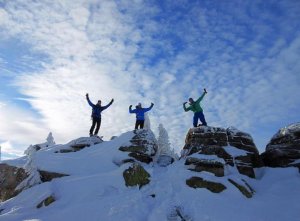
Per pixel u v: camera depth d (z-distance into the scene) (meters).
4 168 17.00
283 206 10.88
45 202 11.77
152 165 16.36
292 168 14.15
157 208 10.29
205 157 14.18
